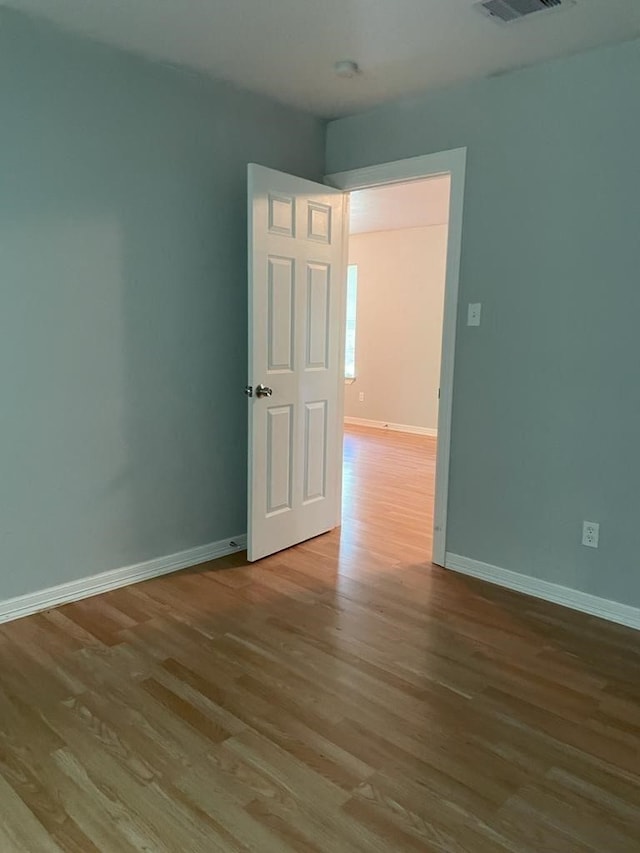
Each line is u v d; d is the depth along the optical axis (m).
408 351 7.67
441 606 2.90
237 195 3.27
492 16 2.33
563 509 2.91
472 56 2.70
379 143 3.40
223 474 3.43
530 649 2.53
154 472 3.11
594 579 2.85
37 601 2.76
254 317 3.10
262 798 1.70
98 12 2.38
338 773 1.80
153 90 2.86
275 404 3.31
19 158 2.48
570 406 2.84
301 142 3.52
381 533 3.87
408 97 3.20
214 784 1.75
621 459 2.72
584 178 2.70
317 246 3.44
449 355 3.23
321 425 3.67
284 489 3.47
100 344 2.82
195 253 3.13
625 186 2.60
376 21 2.39
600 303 2.71
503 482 3.11
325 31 2.49
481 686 2.26
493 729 2.02
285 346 3.32
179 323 3.11
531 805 1.70
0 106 2.41
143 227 2.91
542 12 2.29
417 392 7.64
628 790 1.77
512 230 2.94
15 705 2.09
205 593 2.98
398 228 7.43
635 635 2.67
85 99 2.64
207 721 2.02
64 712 2.05
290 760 1.85
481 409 3.14
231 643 2.52
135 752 1.87
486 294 3.06
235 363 3.40
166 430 3.13
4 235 2.48
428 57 2.71
